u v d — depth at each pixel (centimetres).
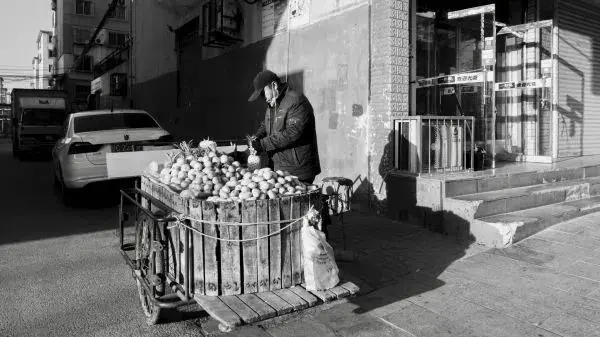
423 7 786
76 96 4194
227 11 1038
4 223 699
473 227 542
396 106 663
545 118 886
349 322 356
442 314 366
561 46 909
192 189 338
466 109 848
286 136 421
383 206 669
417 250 521
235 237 312
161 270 330
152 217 323
